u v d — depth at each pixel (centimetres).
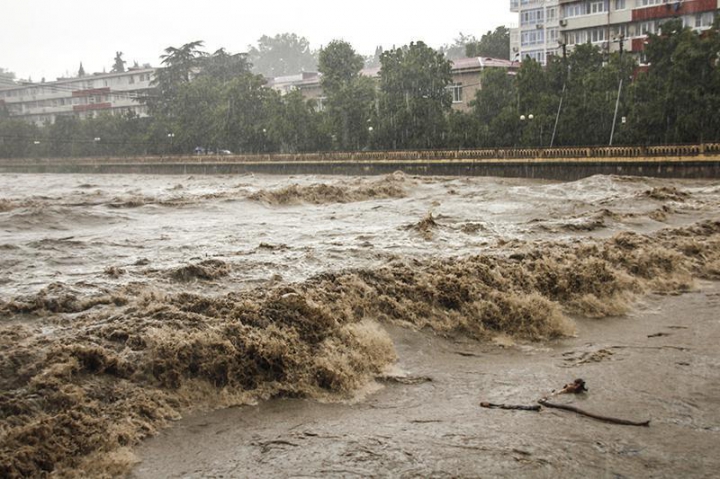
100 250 1828
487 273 1324
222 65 10481
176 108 9312
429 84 6688
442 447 742
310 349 975
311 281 1238
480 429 788
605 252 1596
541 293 1320
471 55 9225
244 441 770
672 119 4697
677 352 1065
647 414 822
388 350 1039
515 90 6003
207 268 1441
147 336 943
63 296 1170
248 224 2469
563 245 1742
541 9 8100
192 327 990
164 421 813
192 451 750
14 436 727
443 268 1345
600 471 684
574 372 981
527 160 5131
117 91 11925
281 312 1020
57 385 823
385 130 6619
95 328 986
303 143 7494
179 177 7344
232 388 891
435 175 5844
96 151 9950
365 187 3781
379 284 1244
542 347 1121
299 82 9519
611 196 3234
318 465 710
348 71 7675
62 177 7988
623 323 1255
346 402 887
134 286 1302
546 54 8106
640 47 6619
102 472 708
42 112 13400
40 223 2436
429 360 1045
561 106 5484
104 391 841
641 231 2239
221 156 7762
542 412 834
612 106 5159
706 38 4812
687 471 681
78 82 13150
